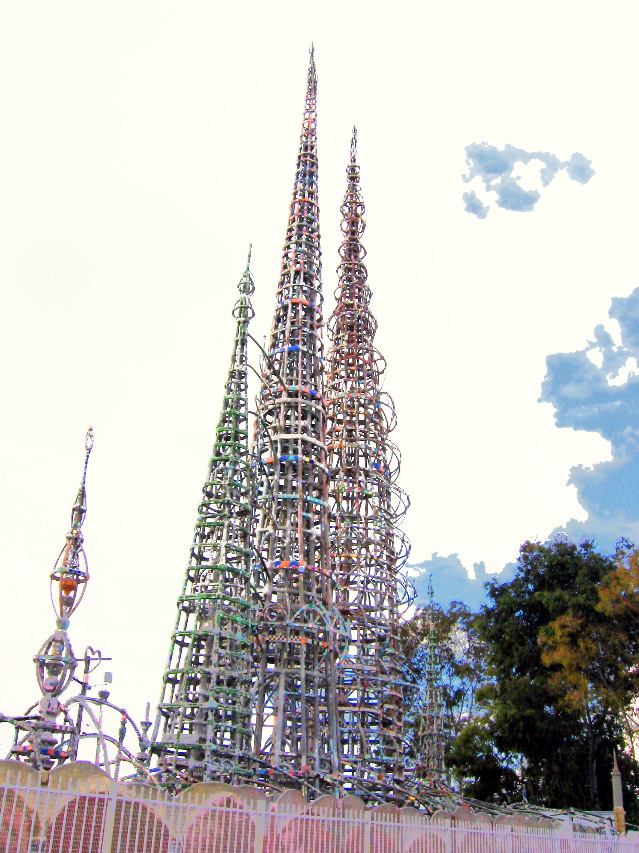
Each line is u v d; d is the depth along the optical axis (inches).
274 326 2787.9
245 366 2338.8
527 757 3021.7
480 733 3102.9
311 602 2381.9
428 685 3326.8
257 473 2384.4
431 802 2234.3
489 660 3336.6
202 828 1195.9
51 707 1393.9
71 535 1510.8
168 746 1872.5
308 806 1353.3
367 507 3041.3
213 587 2058.3
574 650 2859.3
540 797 3016.7
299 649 2311.8
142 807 1143.6
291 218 2925.7
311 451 2608.3
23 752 1378.0
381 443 3105.3
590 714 3102.9
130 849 1116.5
